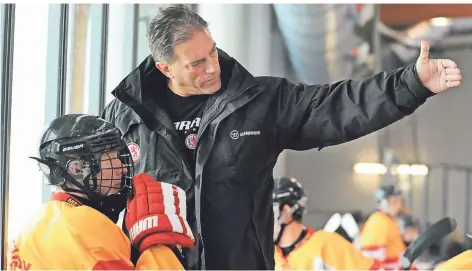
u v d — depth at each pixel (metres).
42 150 2.97
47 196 4.64
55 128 2.98
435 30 13.73
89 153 2.94
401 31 13.98
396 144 14.02
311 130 3.28
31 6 4.89
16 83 4.72
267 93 3.35
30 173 4.64
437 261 9.10
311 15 8.79
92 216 2.81
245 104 3.32
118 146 3.00
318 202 13.37
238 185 3.31
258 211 3.37
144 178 3.00
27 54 4.87
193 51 3.18
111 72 6.73
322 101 3.26
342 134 3.21
